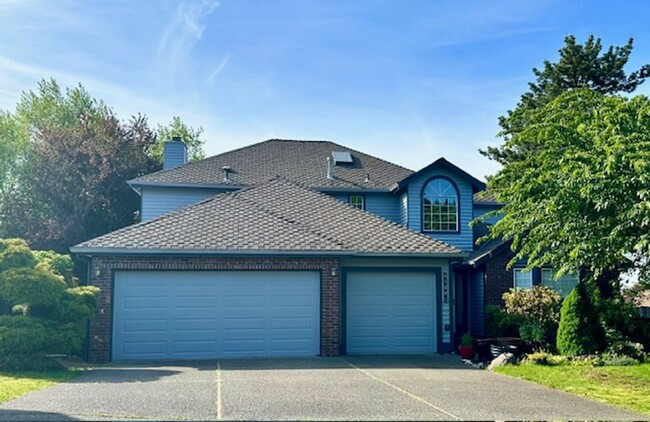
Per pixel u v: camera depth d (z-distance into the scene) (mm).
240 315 15594
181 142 25766
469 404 9539
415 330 17062
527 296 18172
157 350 15133
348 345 16719
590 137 12516
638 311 16984
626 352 14812
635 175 10938
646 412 9117
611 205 11680
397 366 14055
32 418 8039
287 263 15781
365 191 22891
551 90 27844
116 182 28875
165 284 15336
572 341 15078
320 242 16203
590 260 12727
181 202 22312
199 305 15438
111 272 15023
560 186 12273
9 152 36688
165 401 9375
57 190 28250
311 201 19609
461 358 15836
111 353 14797
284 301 15820
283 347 15703
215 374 12414
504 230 15180
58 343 12820
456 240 21984
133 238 15320
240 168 24000
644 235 11047
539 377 12297
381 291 17031
